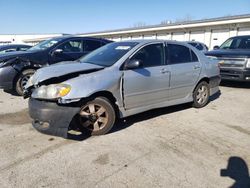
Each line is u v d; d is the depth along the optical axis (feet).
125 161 10.52
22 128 14.05
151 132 13.71
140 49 14.62
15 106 18.51
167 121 15.60
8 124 14.66
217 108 18.74
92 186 8.80
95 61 14.57
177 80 16.37
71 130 13.46
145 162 10.46
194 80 17.66
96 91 12.31
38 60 21.98
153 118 16.11
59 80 12.16
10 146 11.74
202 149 11.76
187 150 11.62
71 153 11.14
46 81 12.02
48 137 12.81
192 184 9.02
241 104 19.97
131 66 13.56
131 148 11.71
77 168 9.93
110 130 13.76
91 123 12.89
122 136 13.08
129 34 99.30
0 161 10.37
